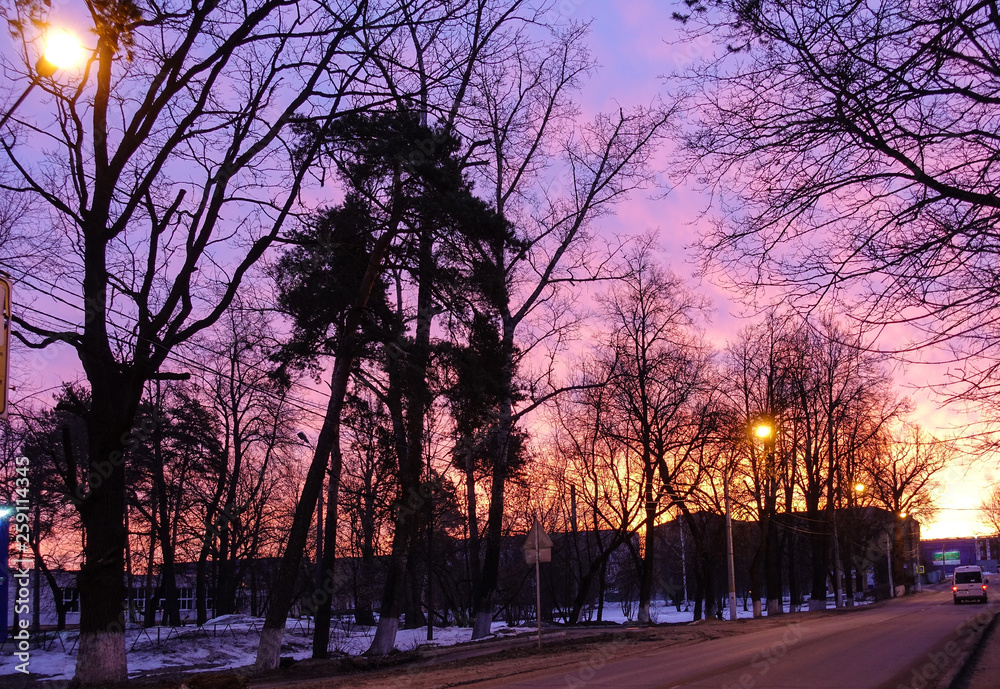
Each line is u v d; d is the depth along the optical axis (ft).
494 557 107.04
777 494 174.40
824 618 121.29
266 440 142.10
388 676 60.90
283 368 84.53
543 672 57.00
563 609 243.81
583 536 217.97
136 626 113.80
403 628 169.78
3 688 63.87
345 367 80.38
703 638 87.92
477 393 84.33
